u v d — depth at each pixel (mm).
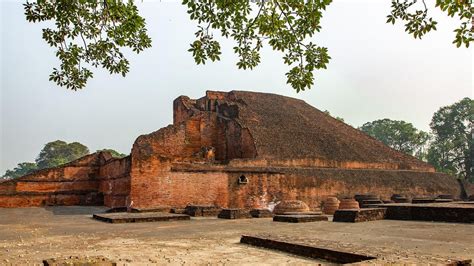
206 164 22000
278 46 6766
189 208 18375
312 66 6789
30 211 20156
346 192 25672
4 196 23016
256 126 27844
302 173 24328
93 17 7133
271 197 22547
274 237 8742
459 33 6180
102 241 9578
